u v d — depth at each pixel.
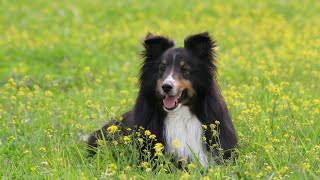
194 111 11.76
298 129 12.65
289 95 15.60
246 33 25.81
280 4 32.44
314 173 10.20
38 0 35.41
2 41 25.70
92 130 13.43
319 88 16.47
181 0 34.69
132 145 11.84
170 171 10.84
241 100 15.13
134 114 12.02
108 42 25.31
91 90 16.58
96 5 33.91
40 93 16.22
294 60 19.84
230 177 10.20
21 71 20.78
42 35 27.25
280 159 11.09
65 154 11.98
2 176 10.82
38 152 11.93
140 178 10.45
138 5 33.72
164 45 11.91
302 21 28.02
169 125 11.80
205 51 11.79
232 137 11.86
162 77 11.52
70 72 20.72
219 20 28.77
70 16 31.55
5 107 15.11
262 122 12.70
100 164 11.27
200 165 10.84
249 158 11.05
